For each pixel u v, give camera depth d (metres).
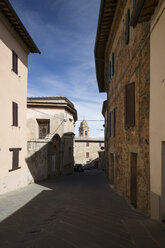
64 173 19.59
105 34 11.52
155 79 4.68
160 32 4.40
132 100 6.69
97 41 12.17
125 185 7.75
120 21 9.02
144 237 3.46
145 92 5.46
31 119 18.91
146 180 5.29
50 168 16.00
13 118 10.05
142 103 5.70
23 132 11.45
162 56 4.30
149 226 4.03
